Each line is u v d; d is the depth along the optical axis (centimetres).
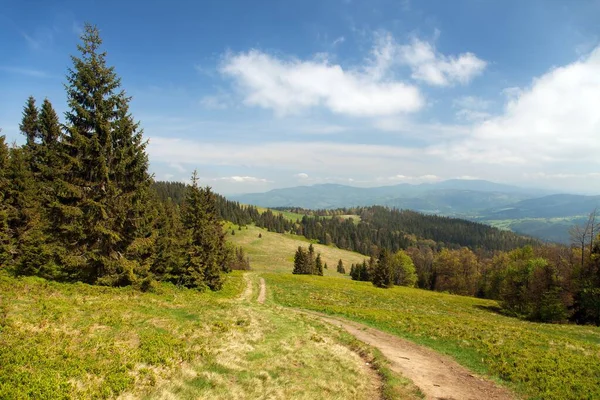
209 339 1477
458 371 1600
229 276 5891
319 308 3600
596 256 4378
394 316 3134
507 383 1438
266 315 2347
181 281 3503
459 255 10488
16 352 980
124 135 2261
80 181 2072
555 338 2297
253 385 1111
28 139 3659
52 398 805
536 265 5359
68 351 1069
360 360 1677
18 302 1462
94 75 2173
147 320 1579
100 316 1480
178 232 4028
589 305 4091
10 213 2516
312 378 1276
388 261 7981
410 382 1366
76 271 2181
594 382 1420
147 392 937
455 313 4422
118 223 2227
